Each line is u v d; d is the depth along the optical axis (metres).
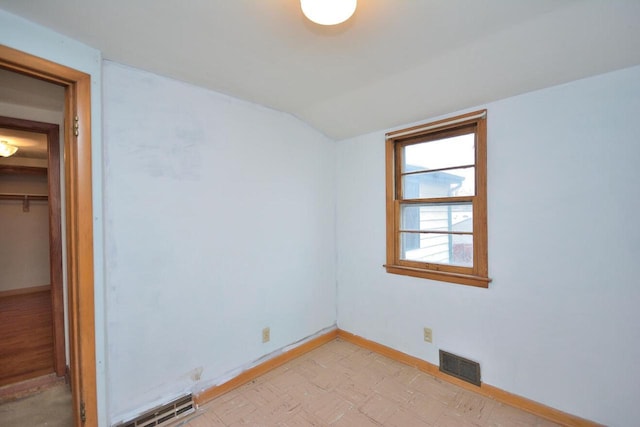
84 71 1.50
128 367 1.68
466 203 2.16
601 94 1.60
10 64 1.28
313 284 2.78
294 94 2.15
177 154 1.88
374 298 2.69
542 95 1.79
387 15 1.33
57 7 1.24
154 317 1.78
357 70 1.83
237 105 2.19
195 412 1.86
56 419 1.81
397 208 2.54
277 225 2.47
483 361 2.03
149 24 1.37
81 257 1.49
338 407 1.91
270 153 2.41
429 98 2.07
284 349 2.50
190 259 1.93
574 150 1.69
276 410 1.88
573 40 1.44
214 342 2.05
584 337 1.67
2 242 4.88
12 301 4.39
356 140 2.84
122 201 1.66
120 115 1.66
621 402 1.58
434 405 1.92
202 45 1.54
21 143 3.61
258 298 2.32
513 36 1.47
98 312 1.54
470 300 2.08
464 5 1.26
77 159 1.48
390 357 2.56
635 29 1.33
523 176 1.86
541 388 1.80
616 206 1.58
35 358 2.53
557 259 1.75
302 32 1.45
